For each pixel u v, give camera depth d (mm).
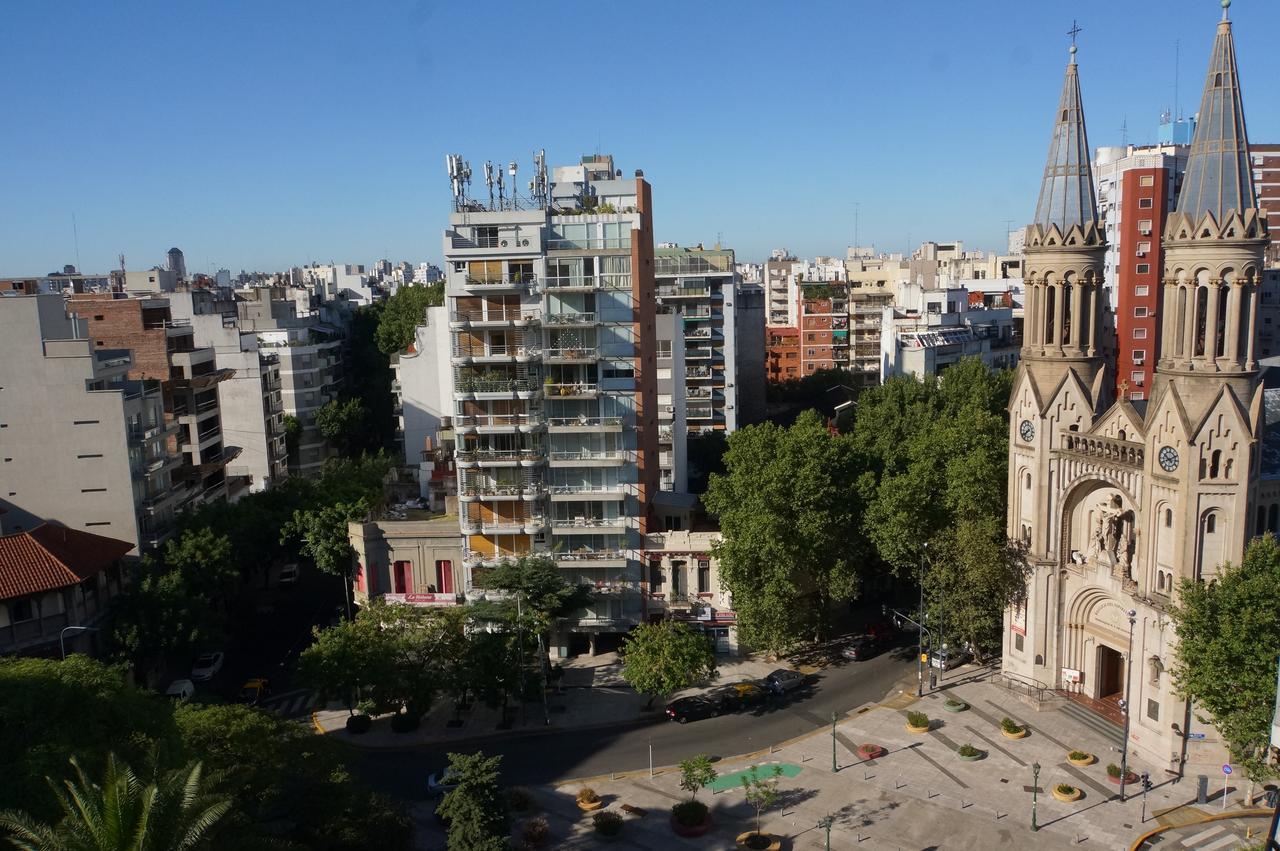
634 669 73875
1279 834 40625
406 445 127750
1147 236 138250
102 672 50156
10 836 34000
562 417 85125
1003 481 80000
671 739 71875
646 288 87500
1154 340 139750
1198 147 60031
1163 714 62750
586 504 86312
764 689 77812
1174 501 61250
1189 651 56062
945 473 83438
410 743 73000
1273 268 171000
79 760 41375
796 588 80312
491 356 82812
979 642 80312
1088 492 71375
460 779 52188
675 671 72750
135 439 89812
